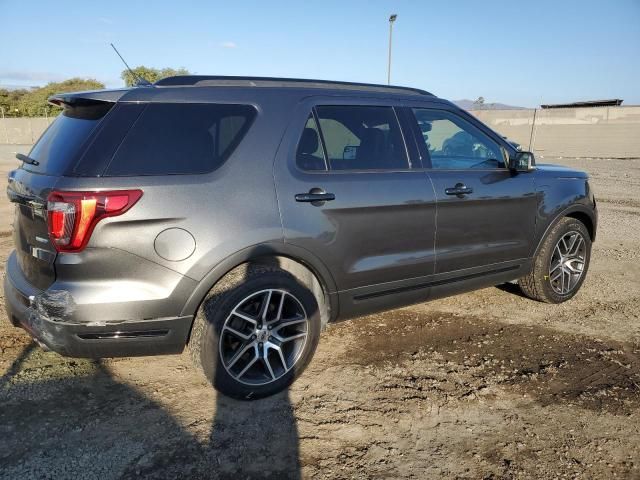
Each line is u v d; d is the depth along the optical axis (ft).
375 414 10.25
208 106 10.36
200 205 9.72
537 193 14.93
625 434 9.77
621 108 95.35
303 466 8.71
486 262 14.15
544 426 9.98
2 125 149.38
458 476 8.56
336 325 14.58
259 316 10.41
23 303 9.90
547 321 15.14
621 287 18.35
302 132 11.15
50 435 9.30
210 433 9.51
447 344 13.50
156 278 9.45
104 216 9.04
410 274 12.59
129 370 11.65
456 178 13.26
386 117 12.60
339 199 11.18
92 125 9.68
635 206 36.70
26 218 9.87
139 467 8.57
